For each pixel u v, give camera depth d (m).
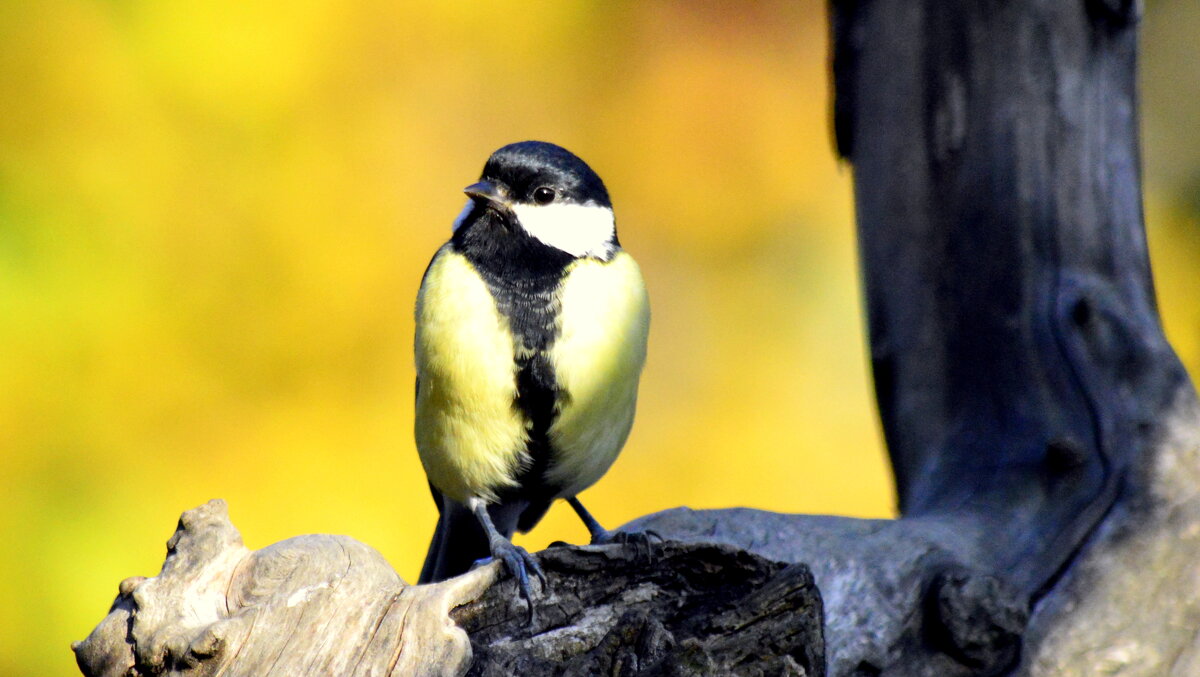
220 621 5.08
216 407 11.40
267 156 12.27
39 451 10.66
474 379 6.62
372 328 11.95
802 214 13.04
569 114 13.00
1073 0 7.29
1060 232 7.22
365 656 5.12
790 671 5.52
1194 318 12.41
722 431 12.42
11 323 10.80
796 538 6.40
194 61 12.16
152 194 11.88
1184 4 13.82
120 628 5.16
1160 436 6.56
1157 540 6.25
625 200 12.99
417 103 12.78
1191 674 5.96
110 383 11.12
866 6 8.06
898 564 6.16
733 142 13.07
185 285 11.73
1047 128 7.31
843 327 12.84
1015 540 6.43
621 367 6.77
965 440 7.25
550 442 6.84
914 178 7.74
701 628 5.52
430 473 7.27
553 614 5.54
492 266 6.66
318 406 11.63
